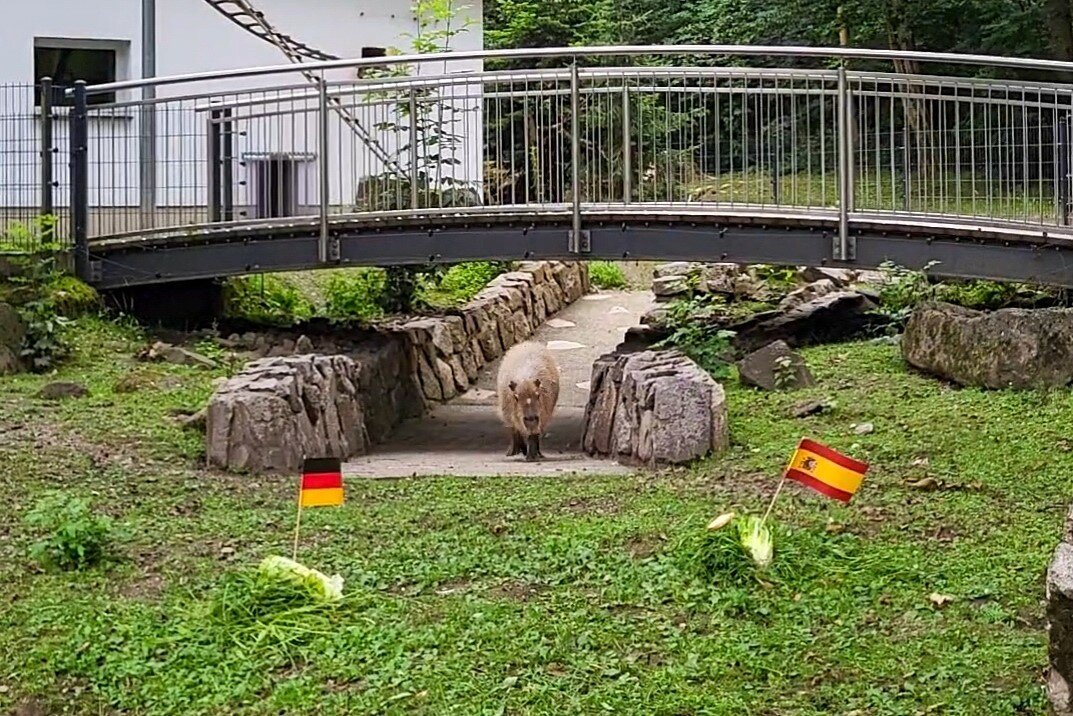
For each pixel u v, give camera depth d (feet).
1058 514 23.86
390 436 38.75
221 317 46.98
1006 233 36.68
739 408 34.12
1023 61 35.88
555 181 41.06
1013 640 17.69
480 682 16.58
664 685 16.37
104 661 17.62
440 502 26.03
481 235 40.32
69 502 22.98
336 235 41.34
